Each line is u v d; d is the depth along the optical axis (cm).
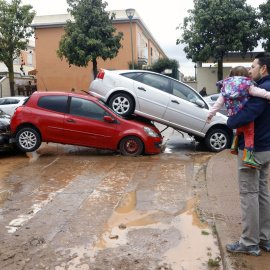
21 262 336
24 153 939
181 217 450
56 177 663
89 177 660
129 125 870
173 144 1103
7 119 979
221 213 439
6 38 2448
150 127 892
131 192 563
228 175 635
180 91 955
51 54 2716
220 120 942
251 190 308
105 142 873
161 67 2669
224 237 361
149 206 493
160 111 931
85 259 341
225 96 308
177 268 323
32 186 603
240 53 2742
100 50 2067
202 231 405
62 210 484
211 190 548
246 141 304
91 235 399
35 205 505
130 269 322
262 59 317
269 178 570
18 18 2488
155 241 381
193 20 2425
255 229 311
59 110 877
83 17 2072
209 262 328
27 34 2547
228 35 2311
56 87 2733
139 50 2759
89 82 2694
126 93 930
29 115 869
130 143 878
